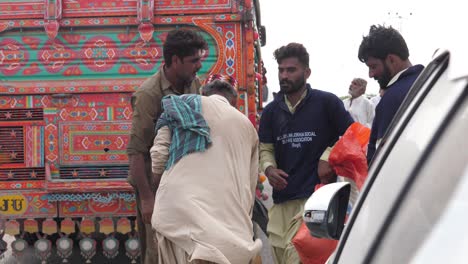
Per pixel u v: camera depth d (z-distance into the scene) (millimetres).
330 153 5621
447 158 2043
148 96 5758
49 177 7672
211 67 7730
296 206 5961
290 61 5965
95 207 7609
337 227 3043
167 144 5203
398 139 2516
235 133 5168
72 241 7637
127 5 7688
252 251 4973
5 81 7734
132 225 7684
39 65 7727
